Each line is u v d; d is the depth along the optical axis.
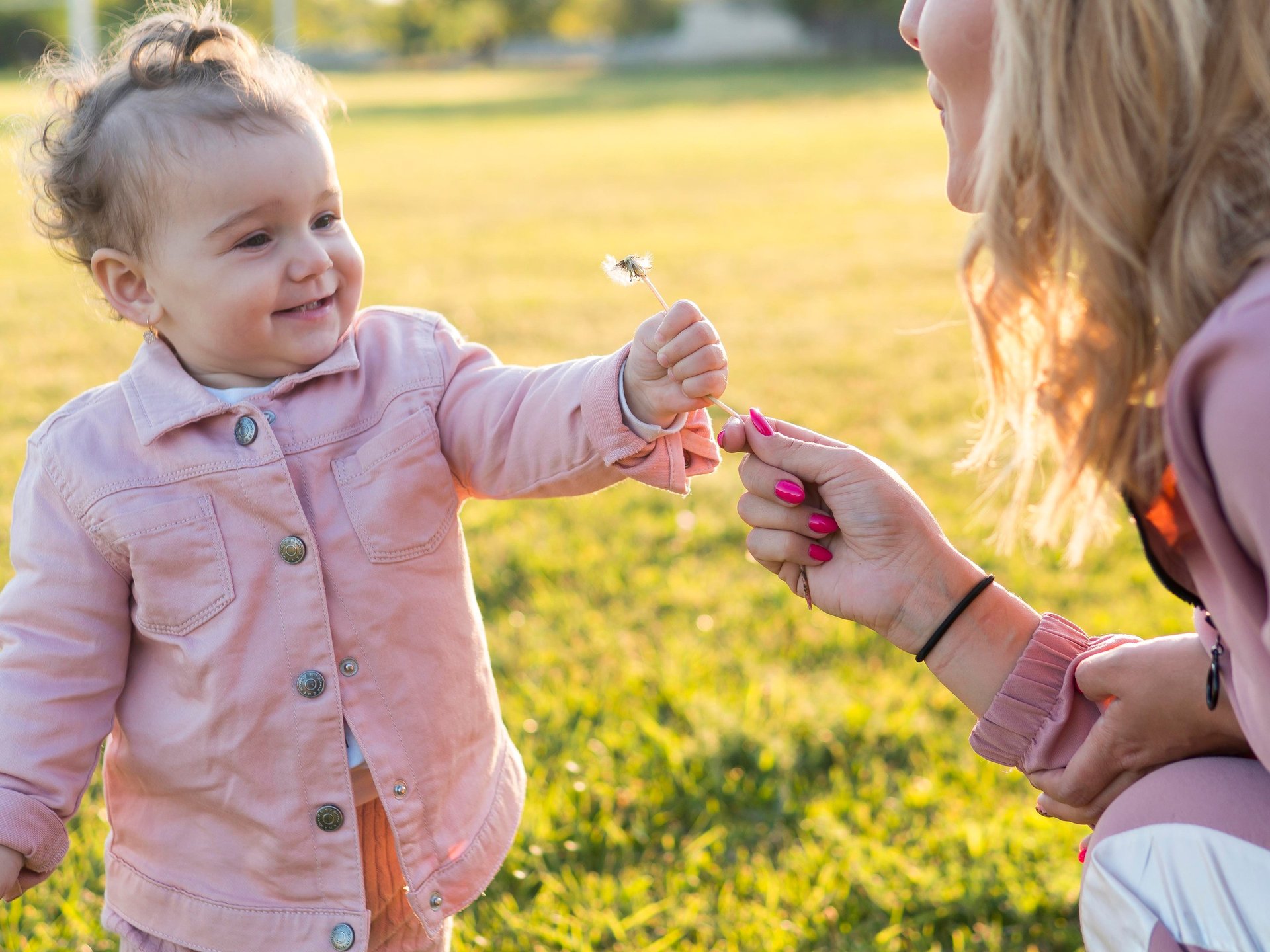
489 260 9.94
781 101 31.30
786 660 3.30
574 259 10.00
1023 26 1.34
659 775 2.79
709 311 7.88
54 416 1.87
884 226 11.70
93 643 1.79
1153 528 1.47
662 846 2.63
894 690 3.13
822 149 19.62
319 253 1.81
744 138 21.91
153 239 1.79
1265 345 1.18
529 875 2.50
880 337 7.06
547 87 42.00
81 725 1.78
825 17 60.19
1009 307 1.49
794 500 1.77
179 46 1.82
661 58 64.88
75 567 1.79
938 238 10.88
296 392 1.86
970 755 2.88
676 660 3.25
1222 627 1.41
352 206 13.61
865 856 2.54
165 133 1.75
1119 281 1.35
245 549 1.79
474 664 1.93
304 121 1.82
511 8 71.81
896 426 5.27
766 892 2.45
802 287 8.73
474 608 1.96
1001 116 1.38
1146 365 1.38
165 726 1.81
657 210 13.12
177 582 1.78
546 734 2.91
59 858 1.77
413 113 29.97
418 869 1.84
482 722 1.95
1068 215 1.37
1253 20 1.25
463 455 1.91
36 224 1.90
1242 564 1.28
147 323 1.86
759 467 1.79
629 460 1.81
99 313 1.99
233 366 1.85
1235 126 1.27
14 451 4.91
